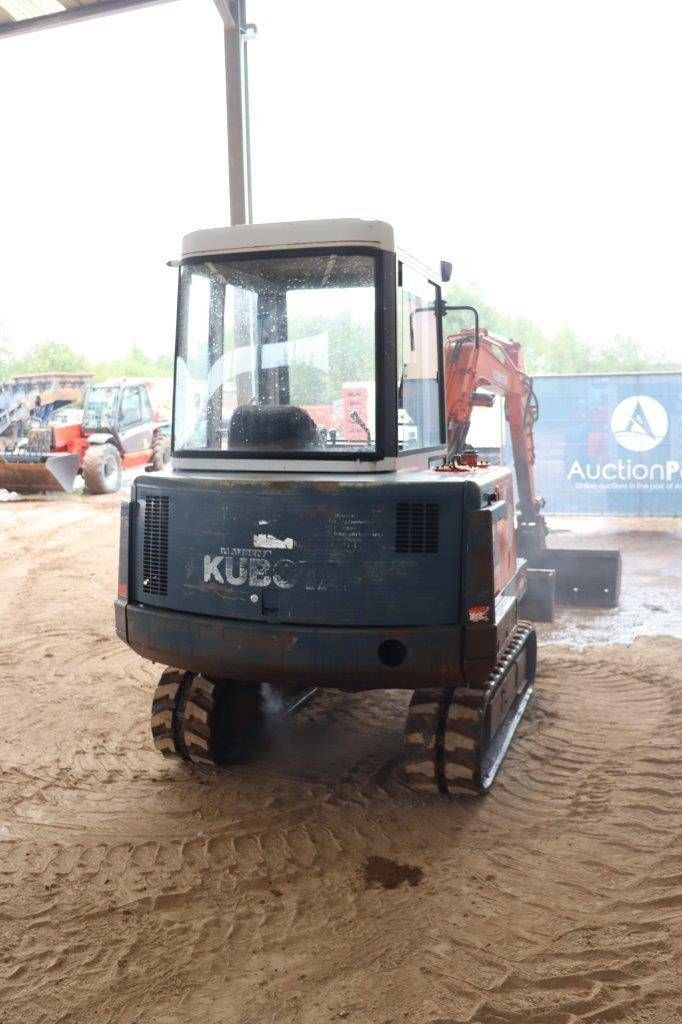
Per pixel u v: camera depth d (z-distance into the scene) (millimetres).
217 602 4773
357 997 3408
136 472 20797
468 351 7129
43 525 15109
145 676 7254
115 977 3545
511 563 5441
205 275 5090
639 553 12156
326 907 4000
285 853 4469
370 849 4492
